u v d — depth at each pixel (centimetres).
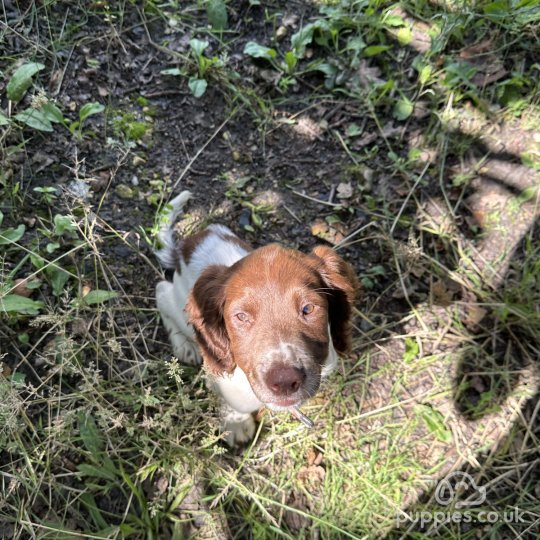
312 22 76
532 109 70
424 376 59
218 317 44
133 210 64
